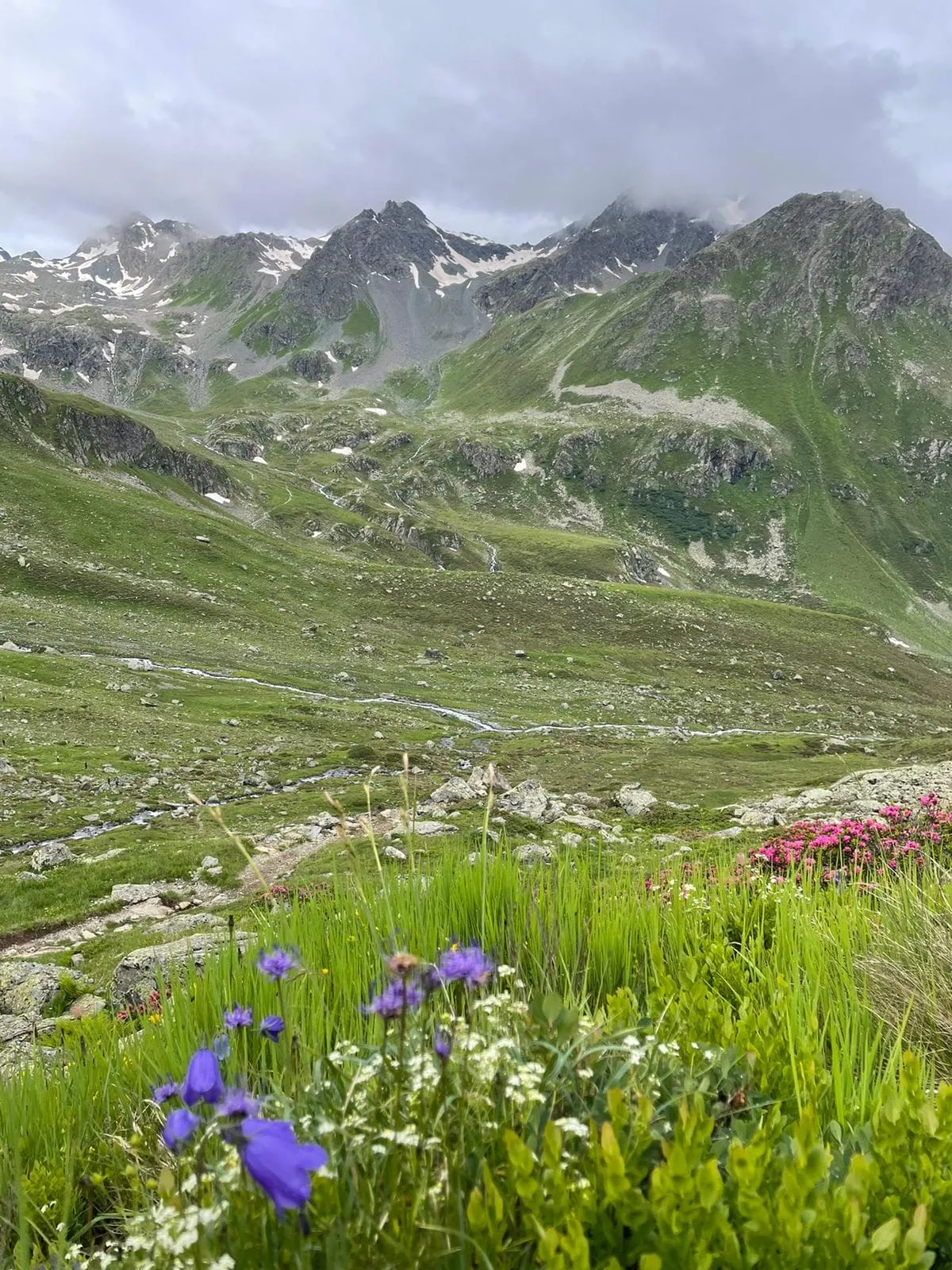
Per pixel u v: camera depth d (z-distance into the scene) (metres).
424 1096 1.82
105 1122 3.12
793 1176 1.66
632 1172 1.84
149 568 132.12
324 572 153.00
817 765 66.38
